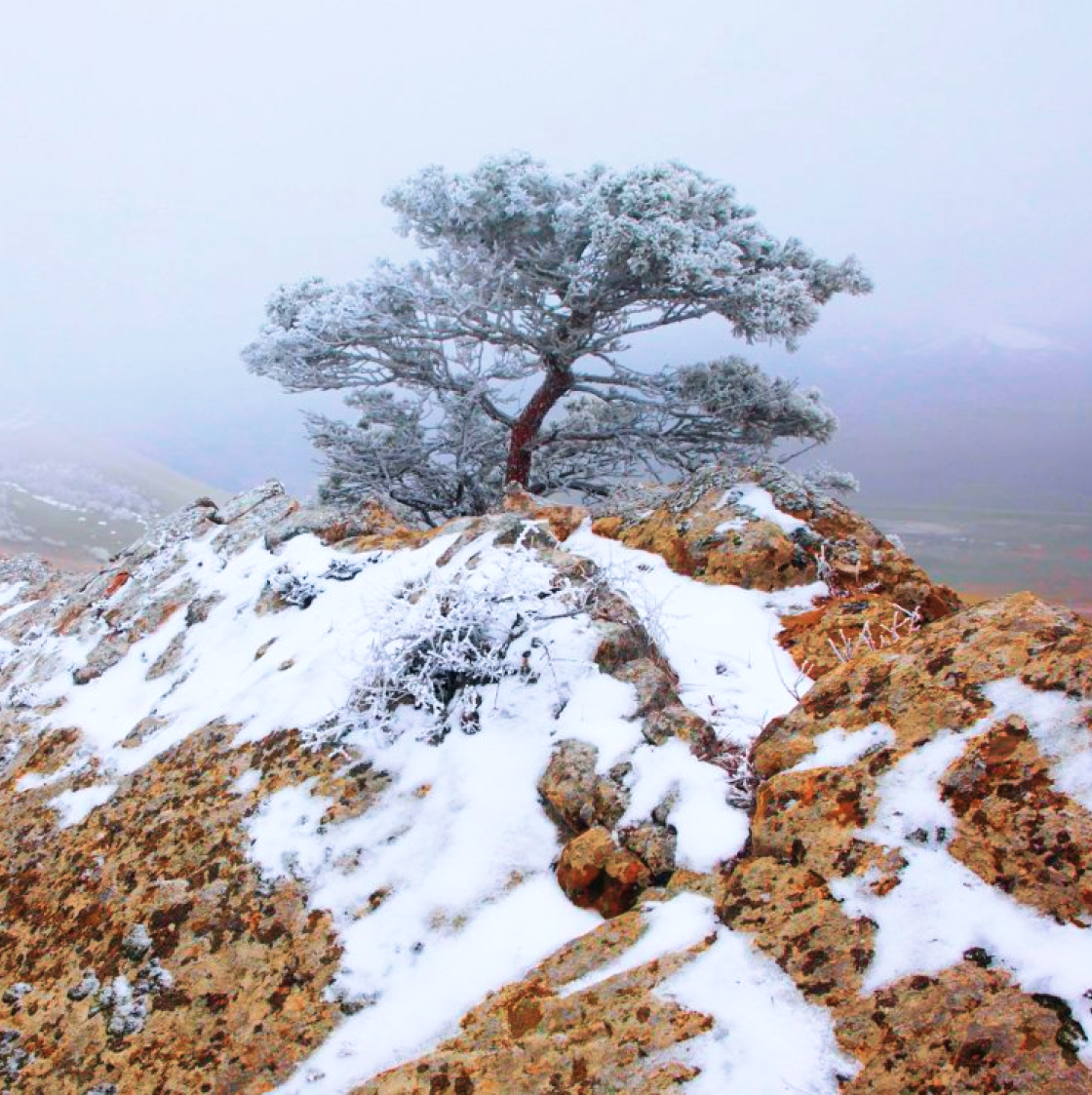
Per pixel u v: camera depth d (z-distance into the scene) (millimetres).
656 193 12922
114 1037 3125
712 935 2492
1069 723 2480
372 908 3305
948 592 5531
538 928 3021
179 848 3943
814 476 9062
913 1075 1878
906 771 2641
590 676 4051
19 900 4199
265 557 7406
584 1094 2086
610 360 15156
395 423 16047
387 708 4312
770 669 4613
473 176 13812
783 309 12578
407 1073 2398
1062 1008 1884
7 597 10789
